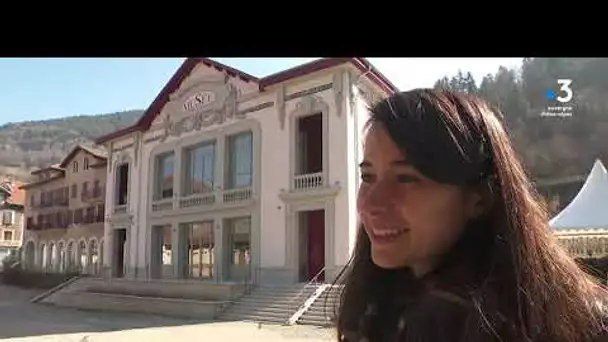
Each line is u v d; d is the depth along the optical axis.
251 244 25.67
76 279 37.53
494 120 1.02
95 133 186.75
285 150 24.92
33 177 65.06
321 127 24.88
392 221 0.95
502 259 0.92
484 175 0.96
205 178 29.56
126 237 34.09
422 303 0.95
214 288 24.20
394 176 0.96
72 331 19.16
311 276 23.89
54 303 33.56
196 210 28.88
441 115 0.96
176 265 30.05
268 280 24.56
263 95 26.30
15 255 63.38
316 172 24.69
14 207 76.56
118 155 35.97
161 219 31.41
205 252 28.86
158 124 32.62
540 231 0.96
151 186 32.56
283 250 24.30
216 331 18.39
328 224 22.61
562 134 57.50
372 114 1.04
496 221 0.95
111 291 30.75
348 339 1.17
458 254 0.95
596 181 17.62
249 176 27.08
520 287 0.89
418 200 0.94
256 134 26.34
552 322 0.87
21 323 21.84
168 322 21.67
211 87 29.12
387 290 1.10
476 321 0.86
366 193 0.99
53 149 165.62
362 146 1.06
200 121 29.50
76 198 49.66
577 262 1.02
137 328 19.78
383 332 1.06
